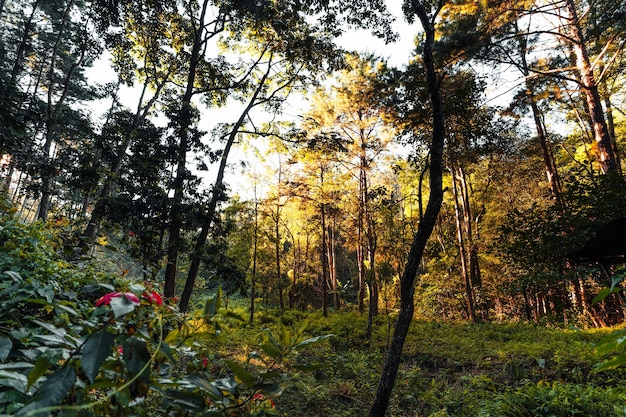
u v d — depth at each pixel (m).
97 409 0.98
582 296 11.75
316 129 15.85
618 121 18.66
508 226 8.56
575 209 7.69
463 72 9.17
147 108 14.89
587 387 5.78
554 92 12.50
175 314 1.42
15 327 1.71
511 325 13.77
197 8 13.77
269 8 12.30
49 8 19.14
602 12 9.27
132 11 13.47
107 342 0.88
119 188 11.77
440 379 8.26
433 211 5.15
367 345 12.23
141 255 10.46
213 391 1.15
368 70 14.60
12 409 0.91
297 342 1.32
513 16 8.86
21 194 11.85
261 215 20.41
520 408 5.40
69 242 4.07
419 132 10.14
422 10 5.93
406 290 5.05
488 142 12.09
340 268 40.72
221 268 11.98
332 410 6.76
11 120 7.58
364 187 16.45
